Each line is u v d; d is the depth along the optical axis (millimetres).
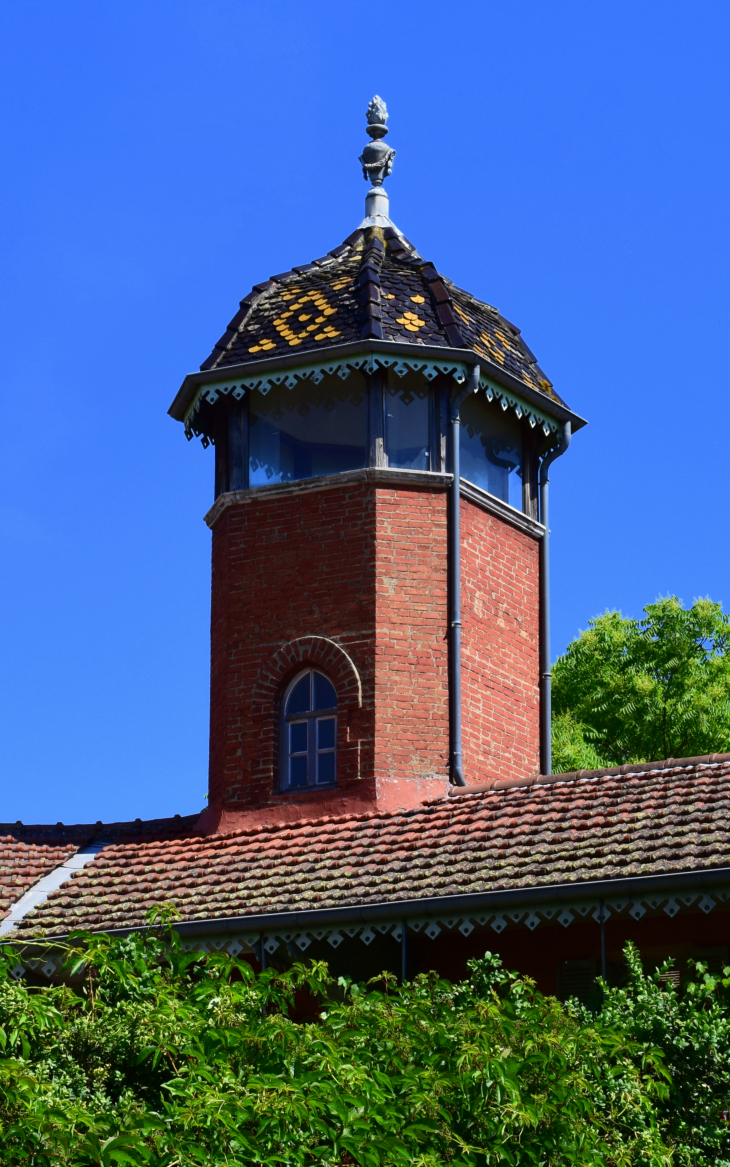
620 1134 10422
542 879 14344
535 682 18984
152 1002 10133
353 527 18078
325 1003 10969
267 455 18844
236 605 18500
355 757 17359
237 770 17938
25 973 16234
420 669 17641
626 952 12312
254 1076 9102
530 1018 10578
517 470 19422
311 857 16359
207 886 16422
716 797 14969
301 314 19000
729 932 14414
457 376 18234
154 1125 8453
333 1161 8898
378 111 21156
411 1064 9977
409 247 20281
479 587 18391
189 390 19062
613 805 15492
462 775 17312
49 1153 8164
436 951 15617
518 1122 9570
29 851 18125
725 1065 11258
